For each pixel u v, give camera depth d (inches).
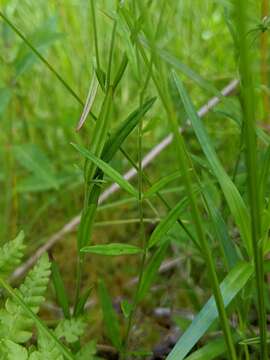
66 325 8.6
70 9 18.4
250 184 6.2
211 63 18.9
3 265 9.1
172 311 13.3
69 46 18.8
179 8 18.2
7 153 16.9
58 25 18.9
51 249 16.4
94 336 13.3
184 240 11.2
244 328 8.4
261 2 11.2
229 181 7.6
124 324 13.7
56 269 9.3
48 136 19.7
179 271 14.8
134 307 9.0
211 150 7.8
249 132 5.8
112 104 7.9
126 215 17.8
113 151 8.4
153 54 6.1
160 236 8.3
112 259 16.5
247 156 6.0
